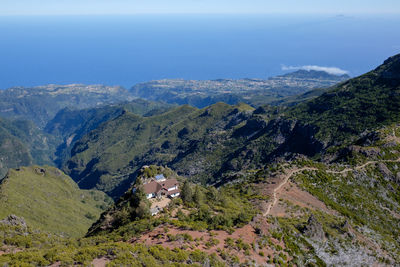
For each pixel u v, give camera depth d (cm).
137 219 7894
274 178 11250
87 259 4916
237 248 5791
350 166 12219
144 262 4812
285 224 7488
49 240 7675
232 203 8944
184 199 8681
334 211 9531
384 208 10481
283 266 5778
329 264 6562
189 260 5038
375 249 8006
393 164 12156
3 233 7744
